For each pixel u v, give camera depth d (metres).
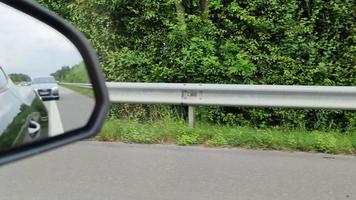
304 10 8.98
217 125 7.76
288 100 6.95
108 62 9.34
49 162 5.68
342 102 6.75
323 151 6.23
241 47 9.05
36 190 4.81
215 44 9.02
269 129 7.60
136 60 9.18
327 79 8.73
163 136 6.77
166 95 7.39
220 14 9.09
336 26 8.75
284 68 8.84
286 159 5.86
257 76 9.02
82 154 6.04
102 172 5.34
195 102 7.27
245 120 8.83
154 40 9.30
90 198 4.61
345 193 4.75
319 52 8.85
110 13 9.38
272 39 9.01
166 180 5.08
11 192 4.75
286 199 4.57
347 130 8.47
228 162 5.72
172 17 9.17
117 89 7.54
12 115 1.73
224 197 4.60
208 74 8.87
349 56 8.69
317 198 4.61
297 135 6.63
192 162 5.71
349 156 6.04
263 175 5.24
